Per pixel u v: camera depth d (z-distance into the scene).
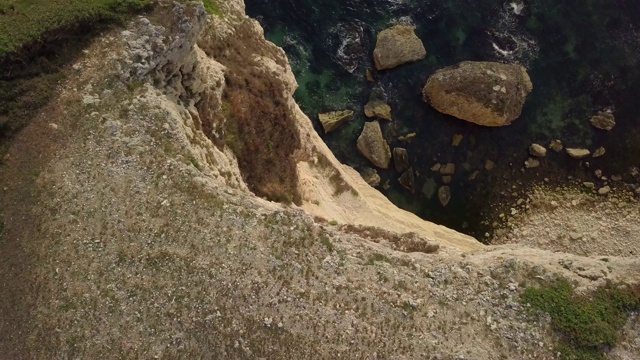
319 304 24.75
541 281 25.92
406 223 40.66
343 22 47.34
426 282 25.73
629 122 45.56
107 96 28.66
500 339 24.53
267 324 24.23
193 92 32.41
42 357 23.69
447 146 44.56
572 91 46.38
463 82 43.72
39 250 25.38
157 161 27.20
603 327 24.64
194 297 24.64
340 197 40.25
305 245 26.00
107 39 30.11
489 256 28.00
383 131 44.66
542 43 47.72
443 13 48.09
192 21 30.61
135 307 24.45
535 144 44.69
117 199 26.36
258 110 35.62
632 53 47.72
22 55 28.62
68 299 24.50
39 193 26.45
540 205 43.47
